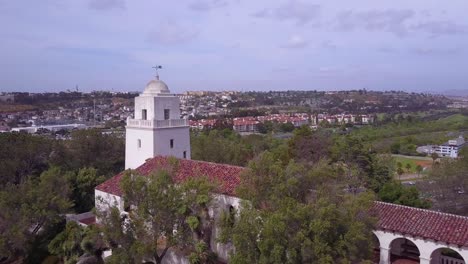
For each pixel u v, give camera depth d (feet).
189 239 82.79
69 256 98.53
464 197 140.15
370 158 167.84
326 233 59.88
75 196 135.74
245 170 79.51
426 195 153.48
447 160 172.45
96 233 88.12
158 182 84.17
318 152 166.81
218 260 90.22
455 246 70.38
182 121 134.82
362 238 60.44
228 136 350.43
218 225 78.84
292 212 61.62
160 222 81.41
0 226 102.42
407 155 406.00
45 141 178.29
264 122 547.08
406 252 87.86
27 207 106.42
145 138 128.26
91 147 188.75
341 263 59.31
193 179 87.76
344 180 102.99
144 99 130.93
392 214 81.87
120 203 106.32
